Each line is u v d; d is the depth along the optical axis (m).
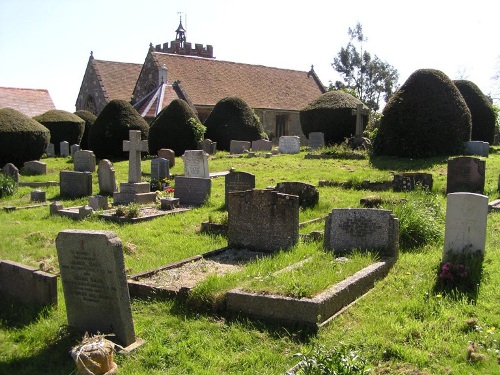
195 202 15.88
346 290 6.95
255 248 10.12
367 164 22.89
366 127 33.66
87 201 17.28
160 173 20.20
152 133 32.53
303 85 53.34
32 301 7.40
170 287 7.67
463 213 8.27
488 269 8.12
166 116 32.44
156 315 7.04
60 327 6.60
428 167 21.11
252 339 6.18
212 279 7.43
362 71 65.50
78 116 40.16
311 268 7.89
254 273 7.79
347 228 9.17
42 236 11.95
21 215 15.13
